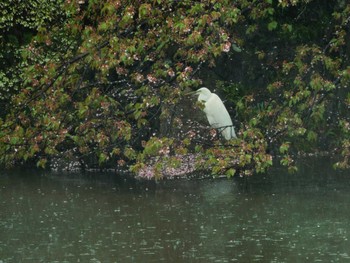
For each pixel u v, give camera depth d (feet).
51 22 70.79
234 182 61.41
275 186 59.11
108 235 45.65
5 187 61.05
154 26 57.16
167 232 46.14
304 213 50.08
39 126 54.65
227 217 49.52
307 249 42.06
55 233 46.29
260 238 44.39
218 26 52.26
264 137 56.29
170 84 61.52
